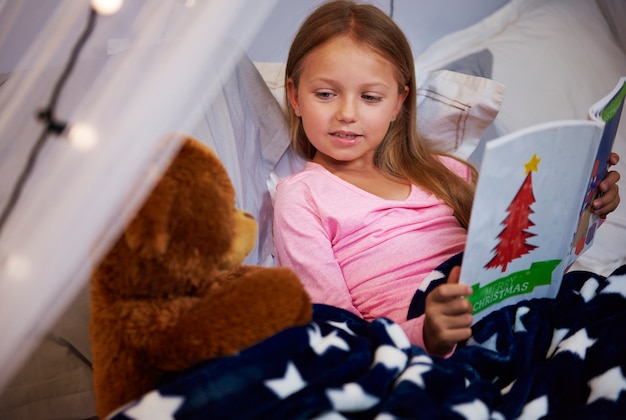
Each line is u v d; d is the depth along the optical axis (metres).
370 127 1.29
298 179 1.33
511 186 0.97
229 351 0.85
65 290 0.73
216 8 0.76
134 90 0.74
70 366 1.07
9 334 0.71
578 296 1.17
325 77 1.26
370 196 1.31
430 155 1.47
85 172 0.71
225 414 0.79
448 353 1.05
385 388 0.87
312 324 0.94
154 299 0.86
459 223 1.38
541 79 1.81
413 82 1.39
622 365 0.97
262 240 1.41
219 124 1.35
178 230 0.84
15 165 0.75
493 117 1.58
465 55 1.85
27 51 0.82
